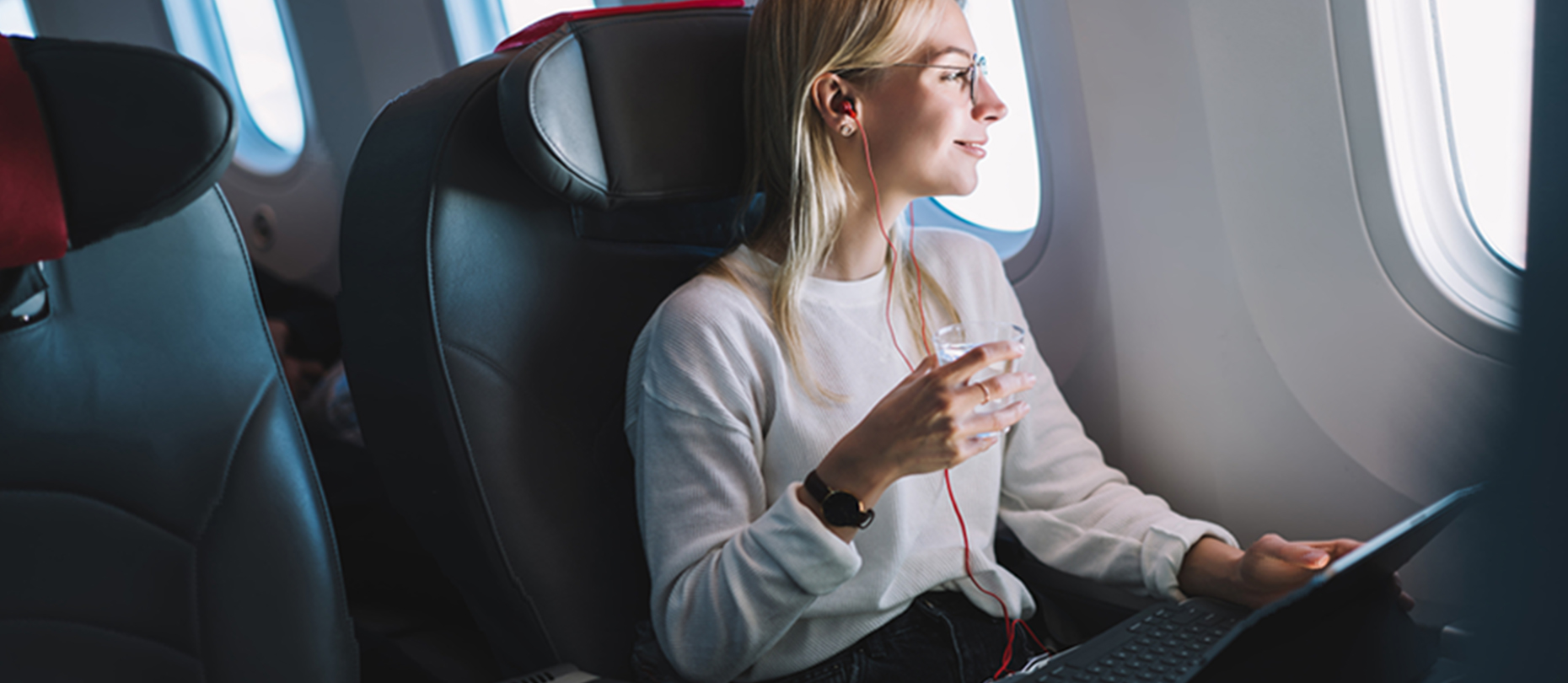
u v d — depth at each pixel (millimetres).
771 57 1152
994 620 1144
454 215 1069
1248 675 671
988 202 1505
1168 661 901
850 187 1167
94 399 808
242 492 877
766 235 1203
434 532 1147
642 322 1217
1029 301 1468
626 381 1197
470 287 1075
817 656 1090
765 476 1142
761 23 1164
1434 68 1087
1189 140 1232
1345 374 1183
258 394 906
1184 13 1191
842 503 966
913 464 939
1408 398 1140
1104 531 1206
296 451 925
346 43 2322
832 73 1118
